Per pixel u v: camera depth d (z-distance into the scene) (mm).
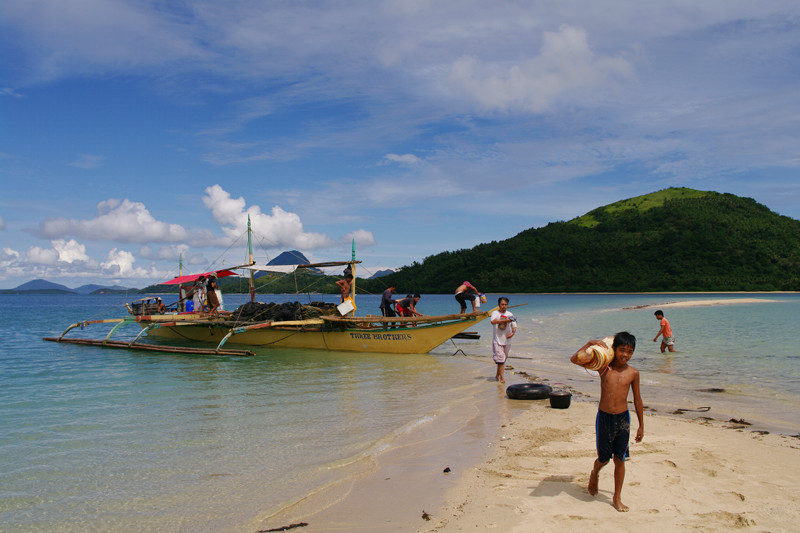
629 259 122188
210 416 9164
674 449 6984
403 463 6656
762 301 61156
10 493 5711
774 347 18438
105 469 6449
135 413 9398
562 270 124562
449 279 139375
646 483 5691
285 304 20531
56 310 68125
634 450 6934
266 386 12195
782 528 4539
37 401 10492
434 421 8852
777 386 11828
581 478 5914
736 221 128125
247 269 22469
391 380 13062
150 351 19500
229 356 18031
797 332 23812
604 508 5008
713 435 7734
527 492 5496
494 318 12750
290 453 7066
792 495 5344
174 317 22344
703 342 20328
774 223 127312
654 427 8227
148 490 5773
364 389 11812
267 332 21062
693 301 63812
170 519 5039
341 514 5090
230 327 21094
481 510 5031
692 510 4934
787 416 9117
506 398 10828
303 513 5137
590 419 8984
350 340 19328
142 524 4941
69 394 11203
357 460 6777
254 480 6066
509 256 135500
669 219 136625
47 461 6754
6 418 9055
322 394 11219
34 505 5395
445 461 6723
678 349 18406
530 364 16047
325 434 8008
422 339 17984
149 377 13547
